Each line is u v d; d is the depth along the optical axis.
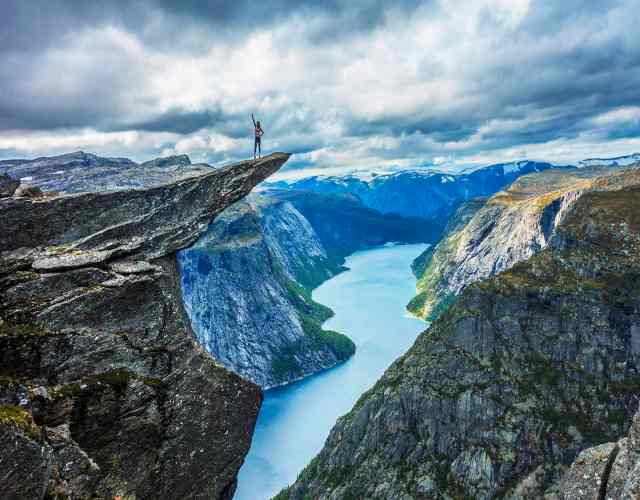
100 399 24.77
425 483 136.88
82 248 28.44
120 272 27.89
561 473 128.12
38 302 25.39
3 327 24.09
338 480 150.12
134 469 25.16
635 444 20.91
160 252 30.55
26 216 27.78
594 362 145.12
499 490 130.75
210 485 28.12
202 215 32.06
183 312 31.38
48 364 24.47
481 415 144.00
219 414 28.66
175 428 26.89
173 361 27.77
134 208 30.52
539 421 138.25
